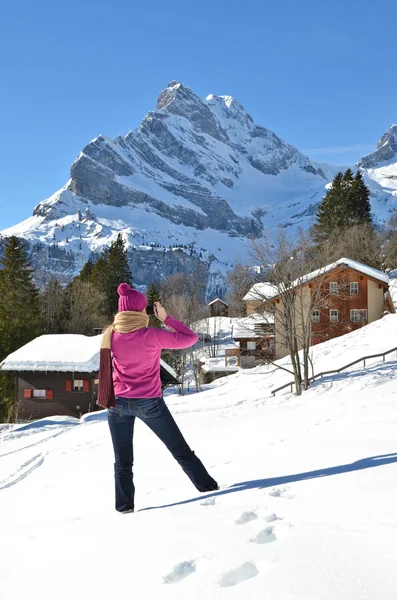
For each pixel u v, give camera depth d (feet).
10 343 177.78
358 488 14.42
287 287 95.25
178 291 339.36
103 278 272.31
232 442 41.88
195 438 49.70
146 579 9.37
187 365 225.35
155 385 17.06
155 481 25.07
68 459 45.27
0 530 17.72
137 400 16.87
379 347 126.41
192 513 13.91
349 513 11.98
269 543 10.33
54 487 29.63
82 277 287.89
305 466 20.04
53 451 54.34
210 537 11.21
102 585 9.50
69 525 15.07
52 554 11.93
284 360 148.15
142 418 17.13
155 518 13.80
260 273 100.17
